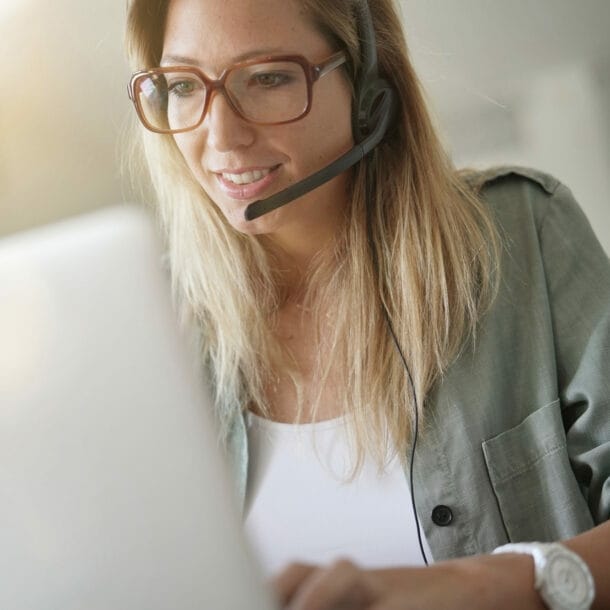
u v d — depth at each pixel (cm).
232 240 116
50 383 50
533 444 99
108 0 158
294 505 104
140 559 50
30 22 160
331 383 110
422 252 107
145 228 52
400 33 110
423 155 110
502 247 107
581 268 105
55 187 168
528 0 147
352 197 110
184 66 96
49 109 165
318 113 98
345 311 110
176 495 50
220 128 95
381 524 101
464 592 67
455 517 99
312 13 96
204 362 119
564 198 111
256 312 115
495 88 152
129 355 51
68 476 50
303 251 113
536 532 98
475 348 103
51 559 50
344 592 58
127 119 134
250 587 49
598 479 96
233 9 93
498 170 116
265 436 110
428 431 101
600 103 150
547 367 100
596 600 75
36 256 51
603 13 147
